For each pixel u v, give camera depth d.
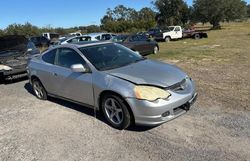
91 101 5.38
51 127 5.27
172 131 4.68
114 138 4.62
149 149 4.16
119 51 6.00
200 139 4.34
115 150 4.23
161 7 69.88
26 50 10.20
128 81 4.68
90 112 5.88
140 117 4.50
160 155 3.97
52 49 6.52
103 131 4.91
